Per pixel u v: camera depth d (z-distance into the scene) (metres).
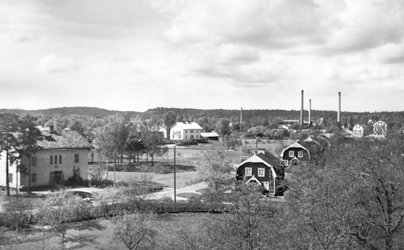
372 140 49.50
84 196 68.69
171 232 42.88
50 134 83.19
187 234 30.31
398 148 42.19
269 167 72.44
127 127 117.12
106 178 89.56
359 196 34.59
